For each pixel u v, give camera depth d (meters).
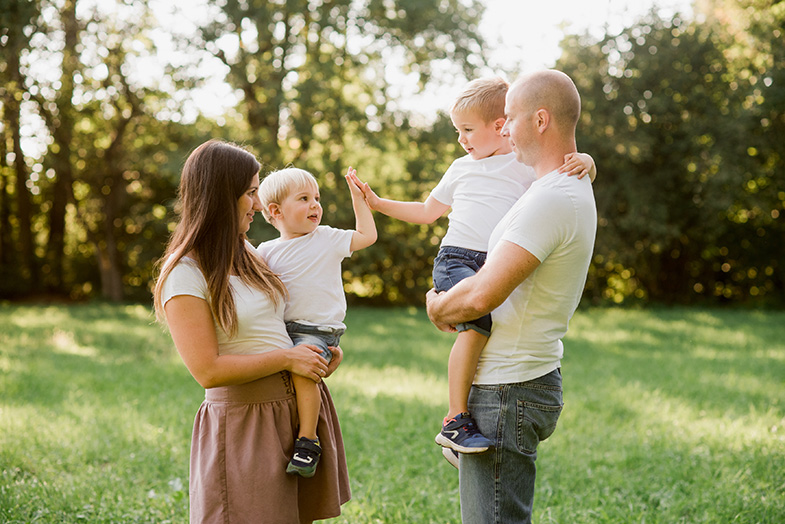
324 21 22.92
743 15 21.83
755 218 24.45
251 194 2.61
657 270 25.58
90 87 23.39
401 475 4.89
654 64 22.59
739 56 23.27
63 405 6.85
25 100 23.12
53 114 23.34
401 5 22.44
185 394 7.60
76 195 26.62
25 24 21.77
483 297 2.39
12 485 4.45
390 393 7.73
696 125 22.55
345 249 2.92
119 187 24.50
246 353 2.56
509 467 2.54
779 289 24.89
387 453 5.45
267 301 2.60
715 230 23.34
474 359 2.57
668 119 23.11
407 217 3.15
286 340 2.65
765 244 24.50
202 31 22.34
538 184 2.42
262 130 22.67
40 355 10.23
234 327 2.50
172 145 23.66
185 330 2.44
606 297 25.97
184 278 2.46
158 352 10.88
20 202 24.39
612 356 11.11
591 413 6.90
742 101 22.83
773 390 8.26
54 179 24.91
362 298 25.31
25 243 24.53
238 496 2.50
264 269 2.69
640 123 23.45
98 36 23.22
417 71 24.06
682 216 23.97
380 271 24.33
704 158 22.88
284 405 2.62
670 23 23.22
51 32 22.78
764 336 14.28
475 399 2.59
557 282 2.46
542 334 2.52
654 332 14.89
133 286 25.36
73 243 27.20
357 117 22.69
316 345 2.69
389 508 4.30
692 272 25.77
